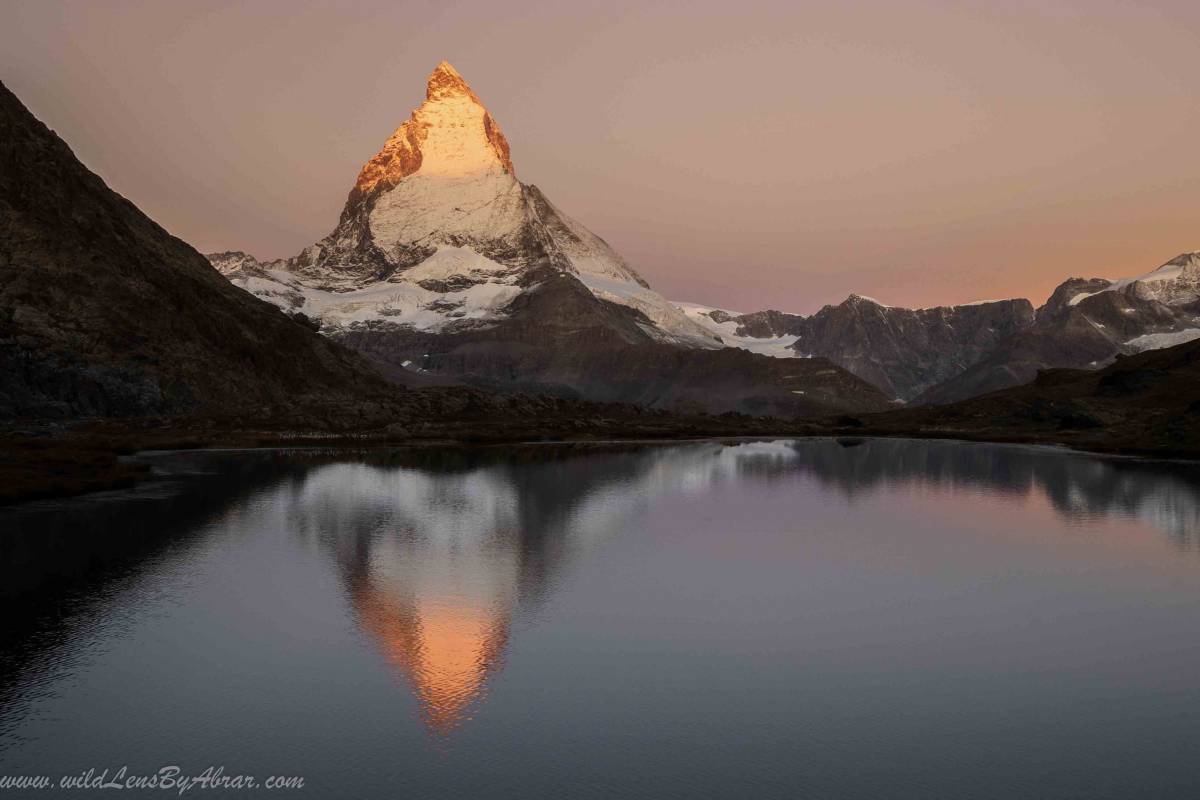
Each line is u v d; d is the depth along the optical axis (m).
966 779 21.08
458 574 39.41
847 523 54.44
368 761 21.61
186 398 138.50
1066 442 124.50
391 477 75.56
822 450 117.81
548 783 20.64
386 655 28.72
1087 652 30.02
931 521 55.31
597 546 46.25
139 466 77.25
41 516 51.66
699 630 31.80
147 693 25.41
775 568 41.56
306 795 20.03
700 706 25.06
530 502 61.56
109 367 131.25
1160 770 21.59
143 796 19.89
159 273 161.38
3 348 122.75
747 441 139.75
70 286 141.38
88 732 22.94
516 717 24.19
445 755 21.97
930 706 25.30
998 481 77.12
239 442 108.50
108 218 162.38
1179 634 31.97
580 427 151.12
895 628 32.41
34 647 28.94
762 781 20.84
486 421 153.62
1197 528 52.81
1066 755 22.36
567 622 32.66
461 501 61.34
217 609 33.31
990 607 35.25
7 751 21.89
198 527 49.12
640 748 22.47
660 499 64.62
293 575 38.59
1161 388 147.50
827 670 28.08
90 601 34.09
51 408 120.06
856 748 22.61
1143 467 89.44
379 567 40.47
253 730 23.19
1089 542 48.50
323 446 108.44
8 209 144.50
